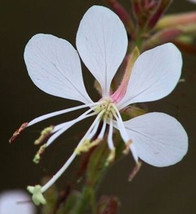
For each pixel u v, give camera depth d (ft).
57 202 0.51
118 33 0.45
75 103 0.83
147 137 0.45
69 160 0.45
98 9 0.45
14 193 0.63
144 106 0.47
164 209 0.85
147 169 0.86
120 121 0.45
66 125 0.46
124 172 0.86
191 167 0.84
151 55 0.45
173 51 0.44
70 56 0.46
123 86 0.46
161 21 0.55
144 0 0.53
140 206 0.86
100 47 0.46
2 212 0.59
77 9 0.87
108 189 0.86
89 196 0.50
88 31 0.45
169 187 0.85
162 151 0.45
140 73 0.45
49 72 0.46
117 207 0.50
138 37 0.53
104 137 0.48
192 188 0.85
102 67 0.46
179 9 0.79
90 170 0.49
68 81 0.46
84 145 0.45
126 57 0.49
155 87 0.45
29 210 0.59
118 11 0.53
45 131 0.45
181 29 0.54
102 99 0.46
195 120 0.79
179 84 0.73
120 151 0.48
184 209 0.85
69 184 0.51
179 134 0.44
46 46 0.46
